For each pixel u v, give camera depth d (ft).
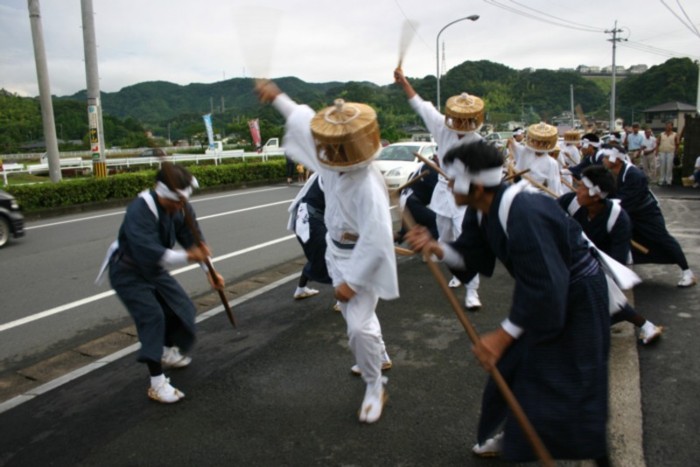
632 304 16.17
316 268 15.46
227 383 12.28
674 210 33.96
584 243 8.15
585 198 12.58
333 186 10.12
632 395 10.93
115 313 18.03
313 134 9.18
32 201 38.88
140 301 11.35
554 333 7.30
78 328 16.80
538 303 7.07
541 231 7.17
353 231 10.21
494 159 7.48
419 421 10.45
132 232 10.84
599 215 13.06
